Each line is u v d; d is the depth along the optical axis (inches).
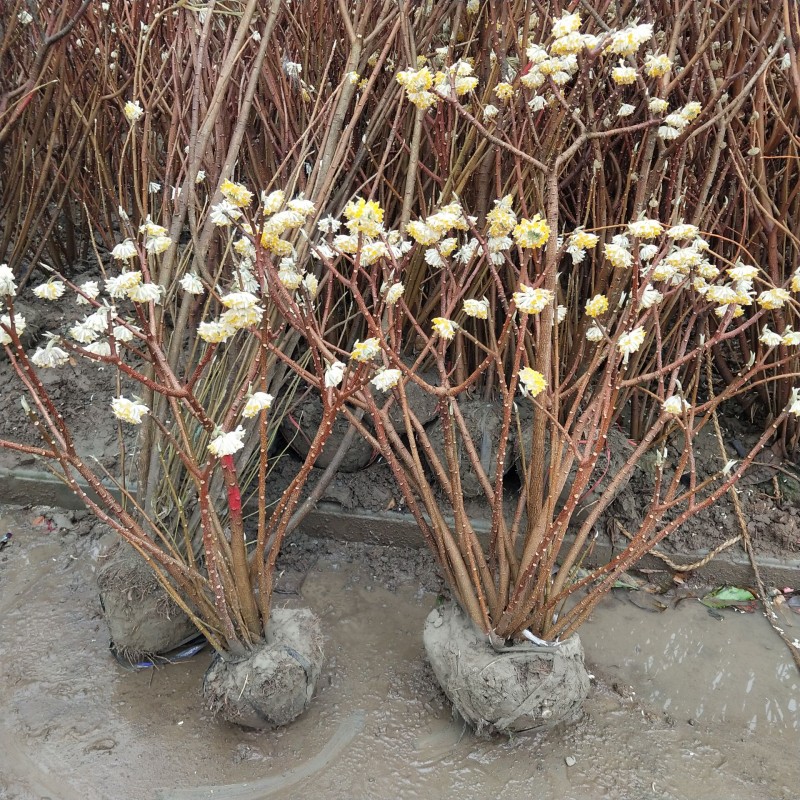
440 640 64.1
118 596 65.2
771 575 78.4
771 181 82.8
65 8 89.0
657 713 65.3
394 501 84.9
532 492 61.1
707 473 86.7
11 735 61.6
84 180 105.6
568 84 72.9
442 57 72.0
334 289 85.5
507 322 50.5
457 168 71.7
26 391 94.2
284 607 74.4
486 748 61.7
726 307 65.6
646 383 87.0
